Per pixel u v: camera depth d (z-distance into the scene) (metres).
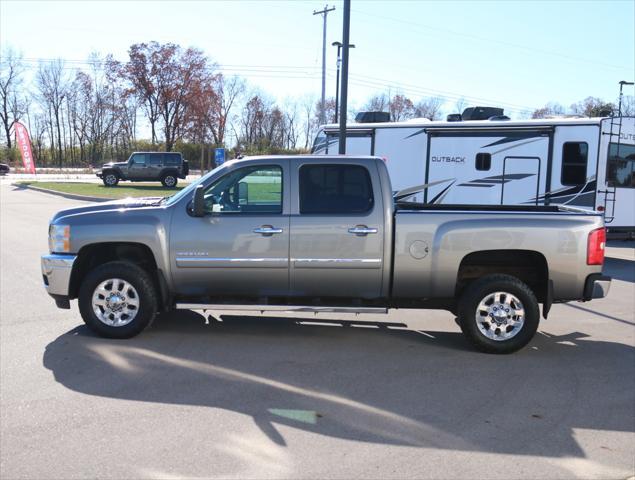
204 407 4.54
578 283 6.05
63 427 4.15
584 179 12.87
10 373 5.22
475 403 4.75
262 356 5.85
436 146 14.08
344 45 14.05
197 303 6.38
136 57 56.38
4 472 3.53
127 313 6.27
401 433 4.15
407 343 6.45
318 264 6.12
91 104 74.69
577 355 6.14
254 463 3.68
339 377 5.29
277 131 70.06
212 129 58.66
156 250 6.19
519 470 3.65
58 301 6.44
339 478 3.52
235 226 6.15
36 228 15.72
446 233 6.04
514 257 6.34
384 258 6.10
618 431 4.27
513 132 13.36
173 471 3.56
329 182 6.20
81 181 40.66
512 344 6.04
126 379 5.11
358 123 15.02
